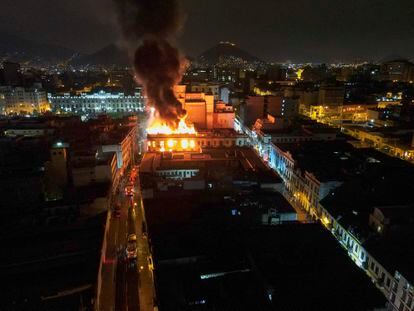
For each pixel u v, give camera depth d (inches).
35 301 1911.9
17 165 3914.9
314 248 2164.1
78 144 4554.6
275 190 3125.0
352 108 7490.2
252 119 6569.9
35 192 3334.2
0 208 3144.7
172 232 2338.8
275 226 2425.0
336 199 3122.5
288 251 2113.7
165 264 1996.8
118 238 3058.6
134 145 5565.9
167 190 2974.9
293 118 6245.1
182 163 3668.8
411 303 1921.8
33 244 2495.1
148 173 3334.2
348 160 3919.8
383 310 1705.2
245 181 3171.8
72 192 3356.3
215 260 2033.7
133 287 2452.0
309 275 1877.5
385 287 2164.1
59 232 2669.8
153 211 2635.3
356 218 2765.7
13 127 5516.7
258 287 1801.2
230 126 5743.1
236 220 2539.4
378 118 6505.9
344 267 1971.0
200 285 1813.5
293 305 1654.8
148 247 2721.5
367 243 2447.1
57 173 3553.2
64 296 1957.4
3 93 7519.7
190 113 5590.6
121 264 2699.3
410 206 2596.0
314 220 3324.3
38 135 5118.1
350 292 1764.3
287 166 4212.6
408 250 2282.2
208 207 2667.3
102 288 2415.1
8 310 1844.2
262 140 5157.5
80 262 2277.3
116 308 2249.0
